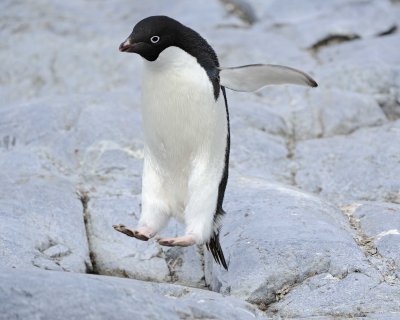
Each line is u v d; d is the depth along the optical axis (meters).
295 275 17.73
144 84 16.42
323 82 30.56
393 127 27.55
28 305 13.36
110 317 13.34
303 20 36.53
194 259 19.98
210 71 16.33
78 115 26.95
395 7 38.41
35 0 40.66
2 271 14.23
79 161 24.78
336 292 16.95
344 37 34.88
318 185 24.25
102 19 38.38
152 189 17.20
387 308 16.25
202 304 15.26
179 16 37.69
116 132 25.73
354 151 25.73
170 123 16.41
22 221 20.05
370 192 23.58
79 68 33.22
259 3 37.94
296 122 28.38
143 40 15.64
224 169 17.27
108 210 21.36
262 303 17.55
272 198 21.17
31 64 33.59
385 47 33.41
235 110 27.88
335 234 18.92
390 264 18.09
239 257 18.47
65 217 20.69
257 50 33.22
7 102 31.62
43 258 18.92
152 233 16.95
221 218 17.59
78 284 13.82
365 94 29.97
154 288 16.14
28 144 25.75
